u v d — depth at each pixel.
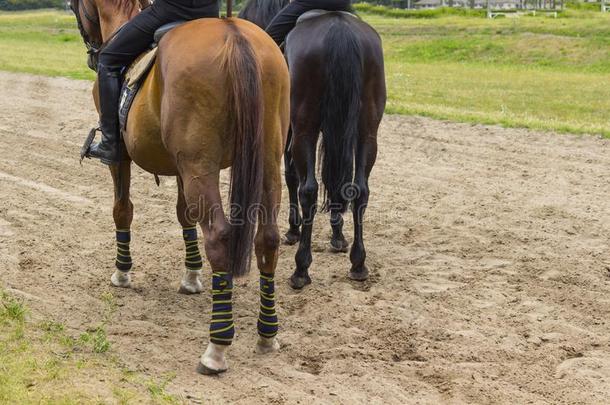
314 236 10.63
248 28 6.48
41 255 9.46
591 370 6.77
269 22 9.78
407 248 10.09
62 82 24.73
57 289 8.44
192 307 8.20
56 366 6.24
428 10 70.50
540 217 11.32
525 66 35.81
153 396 5.82
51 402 5.62
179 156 6.26
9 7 109.25
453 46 41.59
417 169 14.05
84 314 7.75
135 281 8.91
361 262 8.87
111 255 9.75
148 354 6.81
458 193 12.55
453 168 14.08
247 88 5.99
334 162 8.15
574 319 7.90
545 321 7.81
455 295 8.45
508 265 9.42
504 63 37.22
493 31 45.59
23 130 17.16
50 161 14.46
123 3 8.12
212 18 6.66
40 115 18.94
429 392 6.34
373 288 8.70
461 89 25.66
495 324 7.77
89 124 17.95
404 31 49.25
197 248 8.55
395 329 7.57
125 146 7.85
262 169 6.07
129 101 7.09
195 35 6.31
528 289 8.68
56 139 16.38
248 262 6.12
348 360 6.86
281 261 9.67
